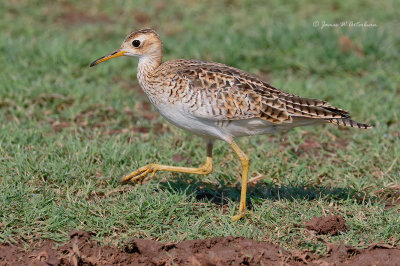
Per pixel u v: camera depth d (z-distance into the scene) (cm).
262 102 970
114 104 1458
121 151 1207
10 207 973
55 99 1459
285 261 873
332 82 1623
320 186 1121
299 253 884
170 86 982
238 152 1001
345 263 879
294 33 1844
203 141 1295
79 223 957
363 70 1716
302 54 1742
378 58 1766
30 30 1897
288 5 2159
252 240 917
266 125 995
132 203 1006
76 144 1223
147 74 1030
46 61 1656
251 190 1113
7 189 1022
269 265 862
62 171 1101
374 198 1078
